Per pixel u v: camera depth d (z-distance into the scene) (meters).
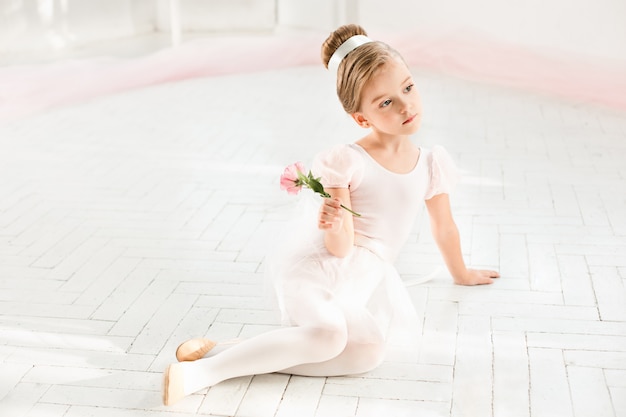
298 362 2.68
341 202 2.68
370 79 2.62
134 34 9.38
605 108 6.05
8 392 2.77
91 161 5.31
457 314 3.15
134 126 6.12
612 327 3.01
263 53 7.91
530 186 4.51
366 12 8.31
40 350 3.03
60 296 3.46
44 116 6.44
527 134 5.49
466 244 3.79
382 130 2.69
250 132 5.85
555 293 3.28
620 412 2.53
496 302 3.23
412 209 2.84
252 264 3.69
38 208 4.51
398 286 2.87
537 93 6.55
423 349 2.93
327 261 2.71
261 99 6.79
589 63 6.50
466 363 2.83
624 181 4.53
